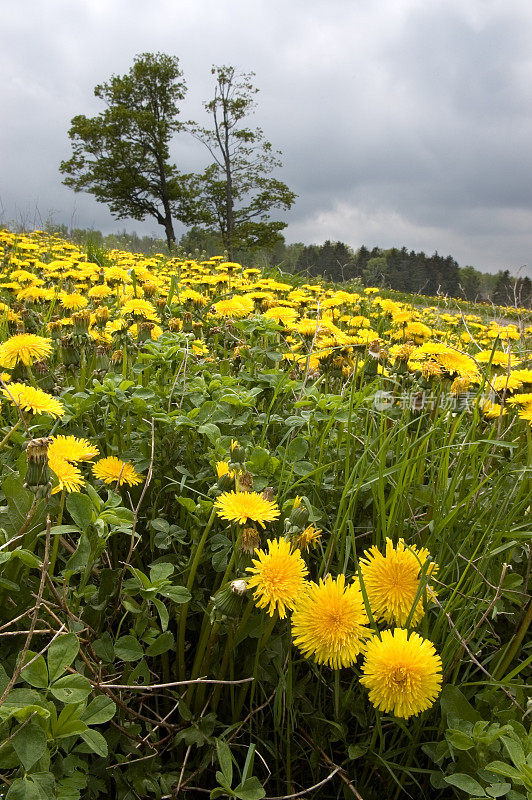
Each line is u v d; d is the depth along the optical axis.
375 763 1.27
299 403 2.01
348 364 2.83
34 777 0.87
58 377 2.51
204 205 38.44
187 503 1.43
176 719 1.43
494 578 1.52
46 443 1.16
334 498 1.81
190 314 3.40
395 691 1.09
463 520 1.70
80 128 39.22
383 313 4.59
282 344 2.78
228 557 1.42
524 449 2.03
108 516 1.24
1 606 1.18
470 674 1.44
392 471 1.64
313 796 1.31
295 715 1.35
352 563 1.63
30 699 0.92
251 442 1.91
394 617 1.28
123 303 3.82
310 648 1.17
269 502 1.40
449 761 1.30
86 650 1.23
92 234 12.05
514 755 1.03
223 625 1.28
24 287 4.38
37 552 1.46
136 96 42.06
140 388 1.92
